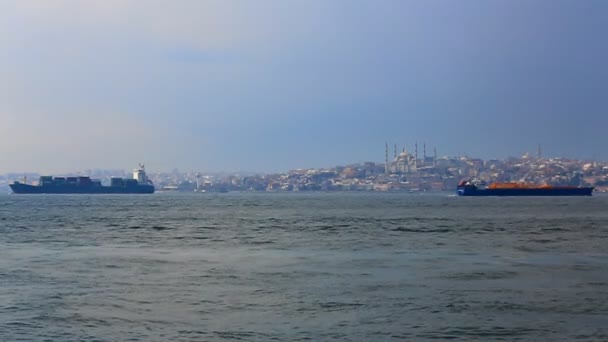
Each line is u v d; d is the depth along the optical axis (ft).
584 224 380.78
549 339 94.94
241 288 137.59
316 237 286.46
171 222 415.03
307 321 106.01
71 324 104.22
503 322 104.73
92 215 504.02
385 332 99.09
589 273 159.63
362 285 140.97
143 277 154.81
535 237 282.15
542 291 132.46
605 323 103.65
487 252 214.48
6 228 347.97
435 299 123.85
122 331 100.12
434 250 221.87
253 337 96.63
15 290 135.33
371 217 479.00
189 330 100.58
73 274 159.94
